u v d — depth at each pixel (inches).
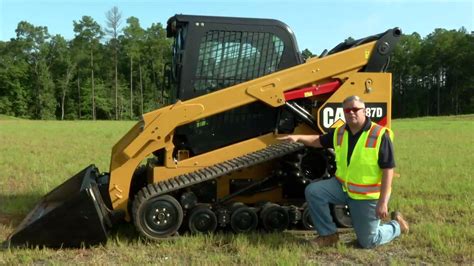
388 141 202.7
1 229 242.8
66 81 3161.9
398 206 288.4
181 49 245.0
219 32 242.5
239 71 244.4
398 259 197.5
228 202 236.8
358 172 205.2
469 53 3289.9
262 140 241.6
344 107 205.8
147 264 188.7
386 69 246.8
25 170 442.6
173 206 221.0
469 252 200.7
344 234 234.7
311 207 214.8
